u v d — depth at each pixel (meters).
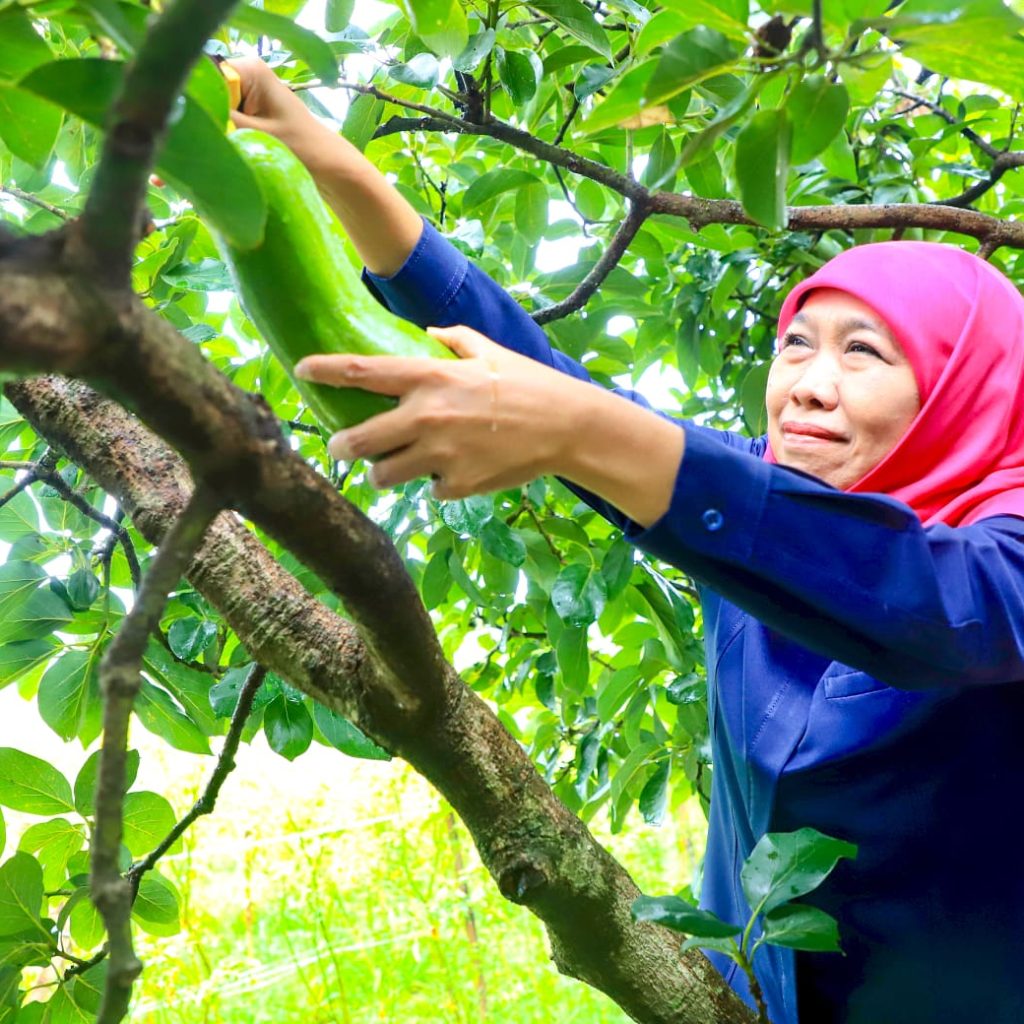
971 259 1.40
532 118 1.86
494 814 1.05
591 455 0.86
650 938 1.12
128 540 1.46
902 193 2.11
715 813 1.45
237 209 0.67
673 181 1.68
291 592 1.06
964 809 1.16
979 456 1.29
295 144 1.14
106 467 1.11
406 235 1.24
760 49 0.88
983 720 1.14
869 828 1.19
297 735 1.57
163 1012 4.77
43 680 1.59
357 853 5.50
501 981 5.34
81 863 1.46
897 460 1.30
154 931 1.49
